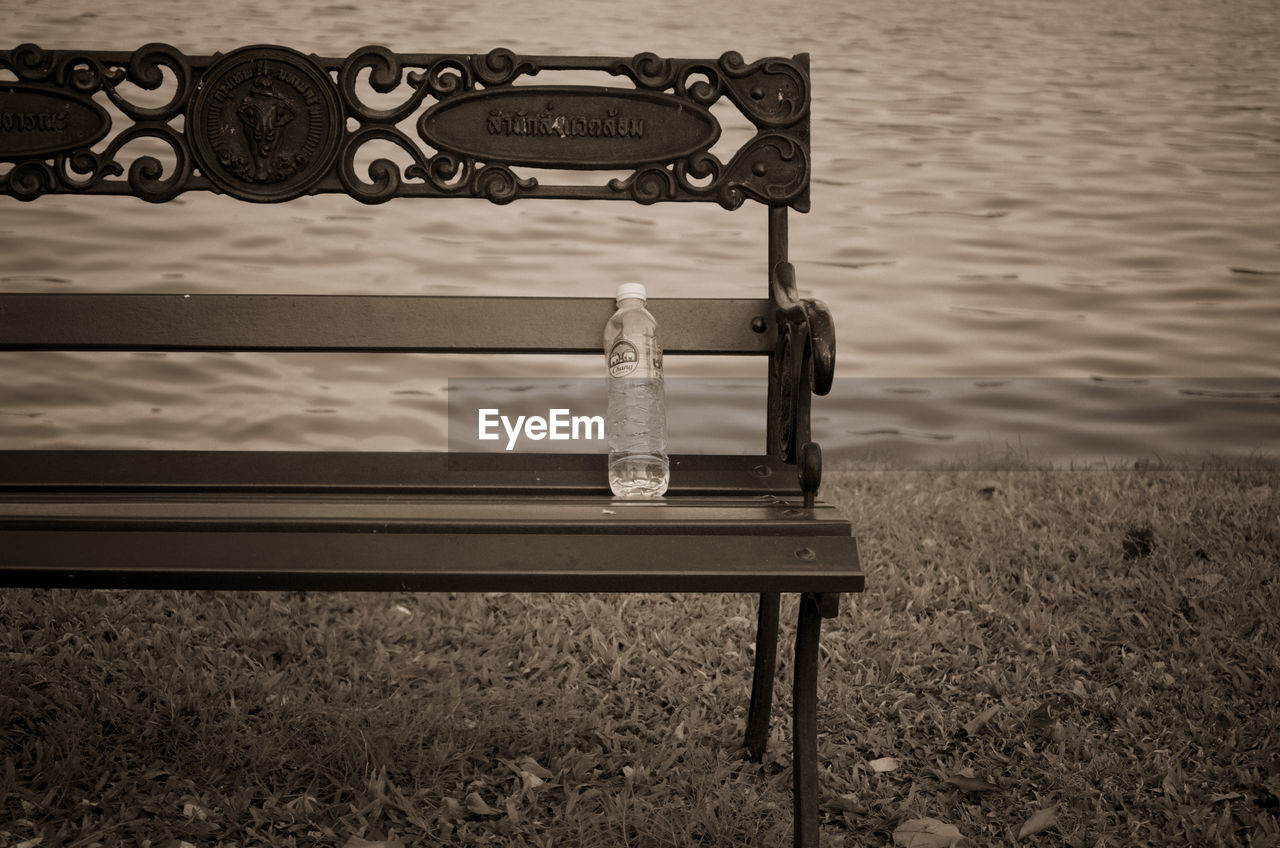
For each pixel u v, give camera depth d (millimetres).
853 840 2031
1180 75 11117
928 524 3611
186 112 2180
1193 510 3670
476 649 2805
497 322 2209
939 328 6293
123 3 11031
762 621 2248
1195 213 7879
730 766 2246
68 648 2609
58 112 2168
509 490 2061
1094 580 3127
